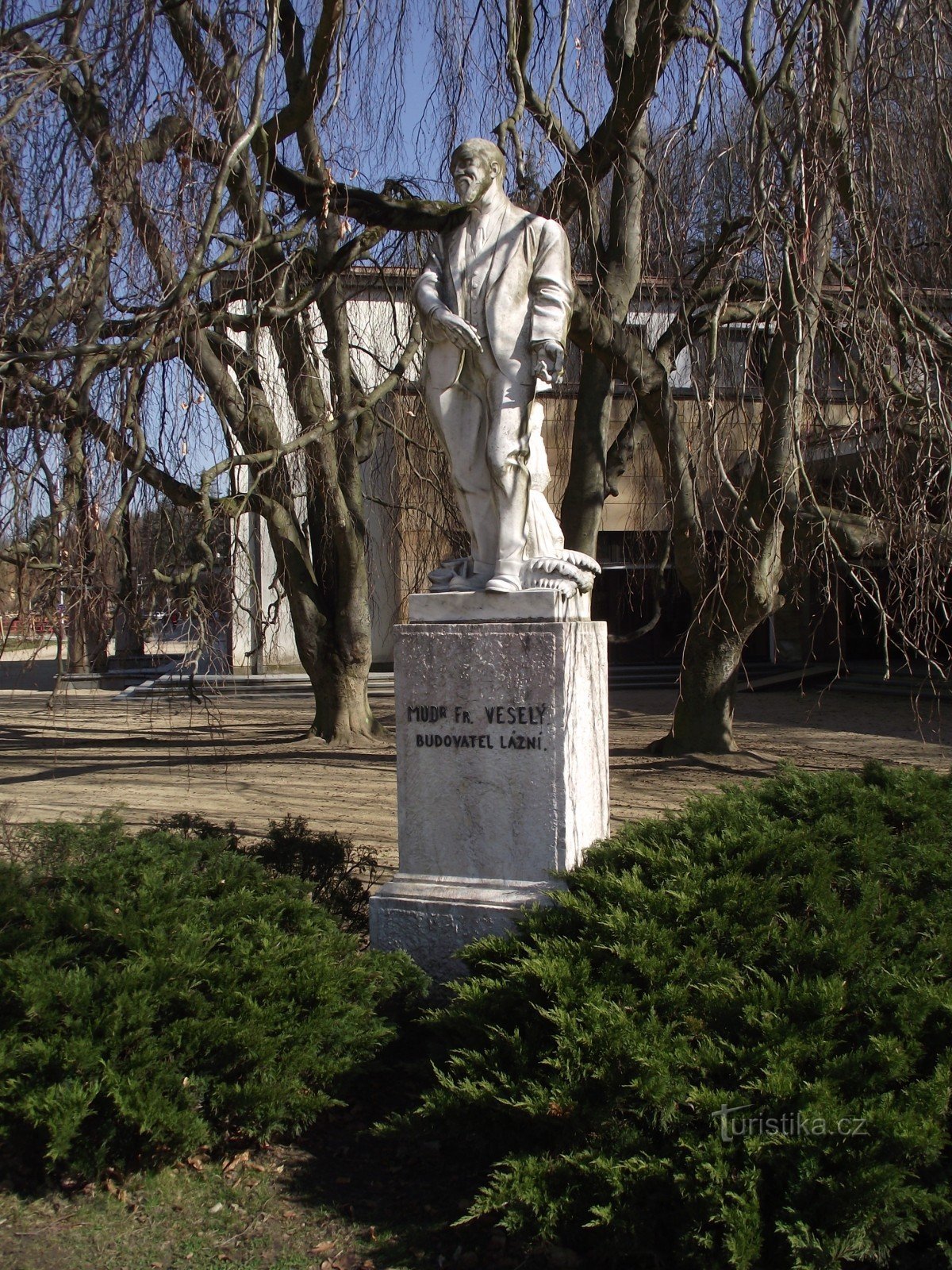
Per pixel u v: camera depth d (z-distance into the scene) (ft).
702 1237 10.08
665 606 84.33
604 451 44.16
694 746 46.50
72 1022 13.07
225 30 23.91
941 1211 10.33
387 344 53.31
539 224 17.56
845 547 30.37
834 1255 9.71
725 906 14.05
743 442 40.75
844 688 74.28
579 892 15.30
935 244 28.12
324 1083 13.91
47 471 20.84
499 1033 12.84
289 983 14.28
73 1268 11.42
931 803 17.57
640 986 13.10
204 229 20.97
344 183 28.04
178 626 27.86
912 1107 10.68
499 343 17.35
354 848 28.12
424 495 51.52
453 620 17.65
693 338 36.35
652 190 33.58
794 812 17.51
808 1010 11.96
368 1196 12.79
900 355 24.85
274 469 43.39
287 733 55.98
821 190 23.36
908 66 25.44
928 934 13.53
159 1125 12.63
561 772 16.92
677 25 31.22
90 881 16.51
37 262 21.43
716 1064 11.50
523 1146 12.11
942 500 25.55
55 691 22.98
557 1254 11.32
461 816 17.53
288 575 51.19
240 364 36.24
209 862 18.21
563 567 17.46
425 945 17.26
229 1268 11.44
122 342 22.47
